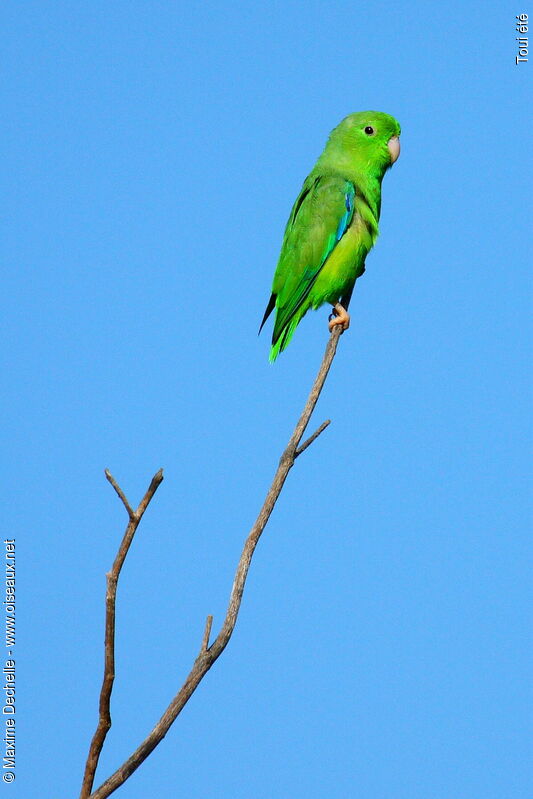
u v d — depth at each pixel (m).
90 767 5.12
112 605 5.09
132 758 5.02
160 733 5.05
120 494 5.05
